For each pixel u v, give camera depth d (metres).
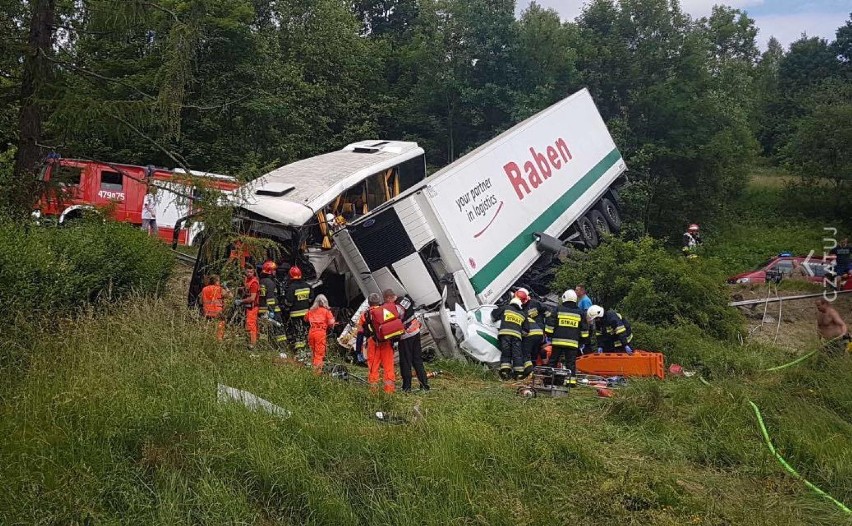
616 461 7.34
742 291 18.58
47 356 7.34
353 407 8.05
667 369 11.45
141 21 11.30
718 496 6.78
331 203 13.70
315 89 26.27
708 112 24.81
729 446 7.83
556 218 15.71
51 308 8.32
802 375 10.12
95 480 5.70
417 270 11.82
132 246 11.31
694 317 13.13
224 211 11.09
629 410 8.62
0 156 12.79
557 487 6.63
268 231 12.59
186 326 8.65
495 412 8.23
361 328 9.73
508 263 13.47
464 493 6.32
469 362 11.57
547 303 13.09
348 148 17.16
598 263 13.98
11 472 5.65
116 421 6.31
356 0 40.16
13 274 8.18
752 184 32.50
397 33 39.38
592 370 11.37
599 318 11.80
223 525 5.56
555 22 26.81
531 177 15.11
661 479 6.83
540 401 9.28
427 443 6.90
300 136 24.95
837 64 48.34
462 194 12.73
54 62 11.29
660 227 25.38
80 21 11.51
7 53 11.15
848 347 10.92
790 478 7.32
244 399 7.19
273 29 27.19
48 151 11.58
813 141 28.66
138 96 11.88
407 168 16.73
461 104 28.30
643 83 25.94
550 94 25.92
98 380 6.86
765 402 8.91
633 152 24.84
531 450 7.11
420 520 6.06
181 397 6.90
